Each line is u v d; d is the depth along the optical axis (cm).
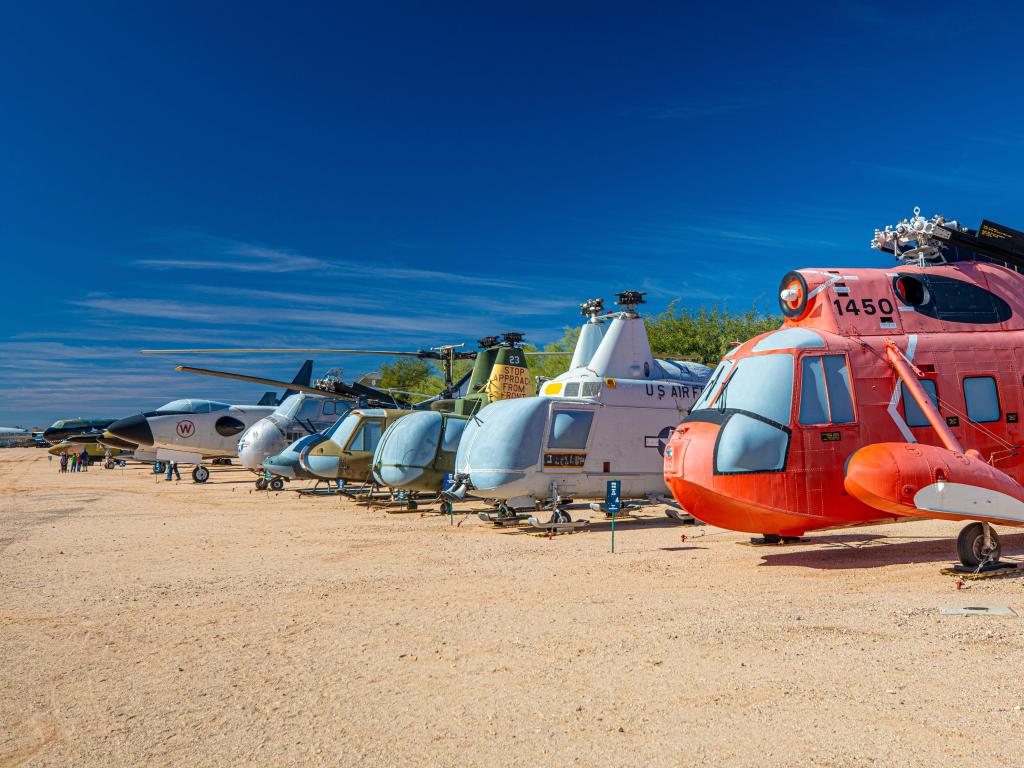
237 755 412
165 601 816
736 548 1114
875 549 1041
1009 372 983
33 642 655
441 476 1802
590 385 1546
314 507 2012
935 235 1020
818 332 980
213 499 2328
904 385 955
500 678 529
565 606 750
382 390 2773
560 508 1438
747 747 398
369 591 852
